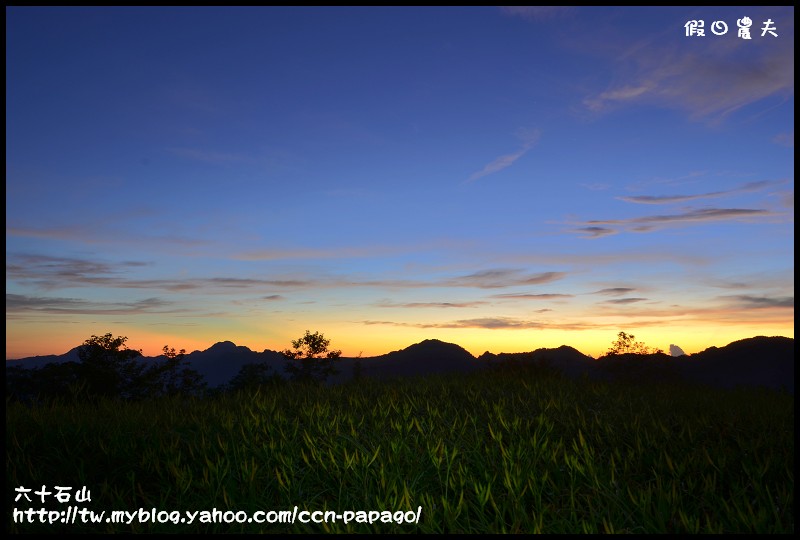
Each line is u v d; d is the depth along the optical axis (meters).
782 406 9.02
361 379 11.99
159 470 5.97
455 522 4.74
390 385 11.15
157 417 8.26
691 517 4.81
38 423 7.49
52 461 6.48
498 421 7.86
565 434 7.37
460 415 8.31
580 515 5.07
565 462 5.99
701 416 8.09
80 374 15.17
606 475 5.73
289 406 9.18
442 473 5.93
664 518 4.73
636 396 10.27
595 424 7.72
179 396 10.09
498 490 5.55
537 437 7.19
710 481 5.54
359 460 6.14
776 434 7.15
